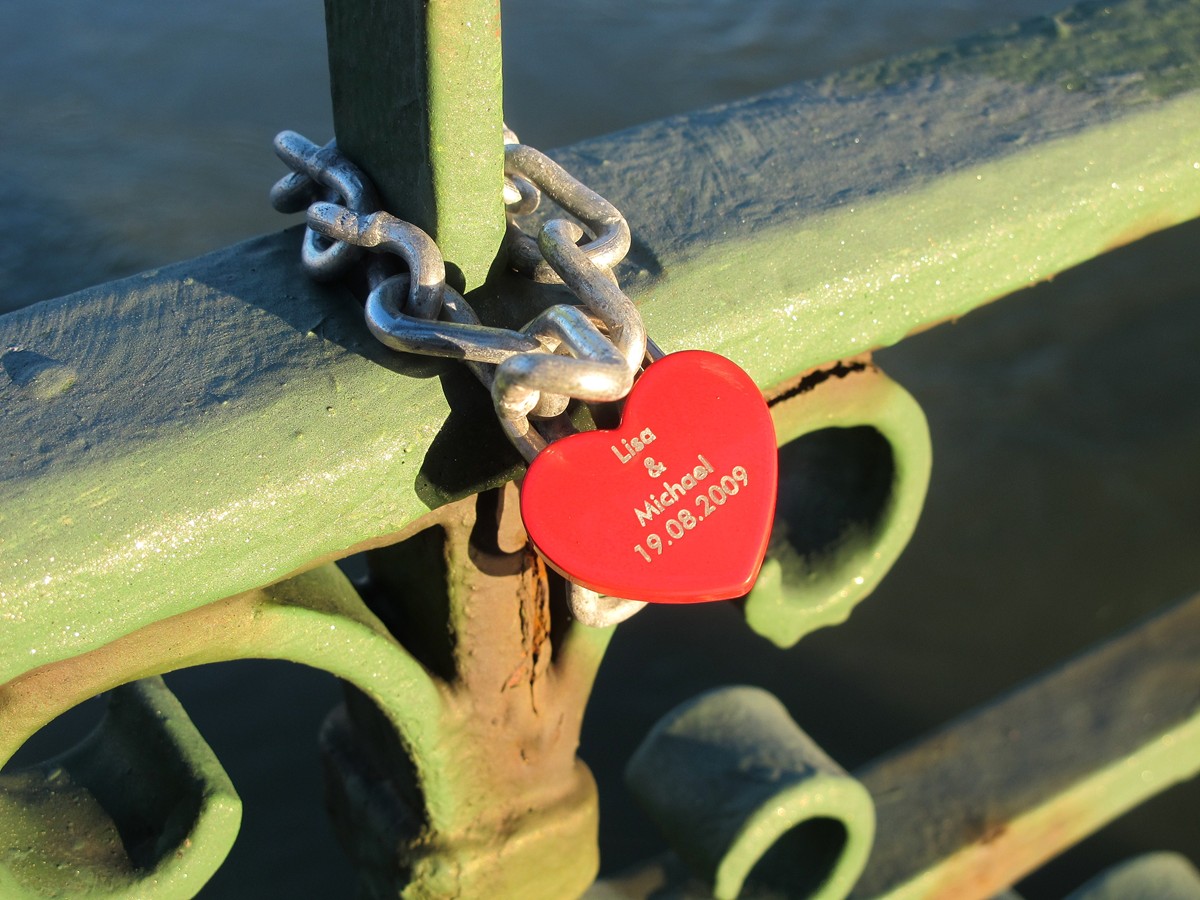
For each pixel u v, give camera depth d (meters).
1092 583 5.21
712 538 0.87
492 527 1.00
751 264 0.97
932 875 1.68
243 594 0.88
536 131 6.92
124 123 6.61
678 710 1.47
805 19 7.96
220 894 3.85
